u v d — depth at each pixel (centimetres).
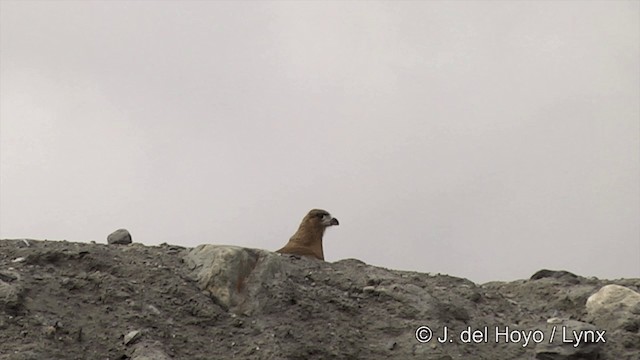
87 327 3412
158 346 3347
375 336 3797
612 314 4250
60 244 4203
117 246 4312
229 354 3444
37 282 3625
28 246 4100
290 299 3884
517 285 4828
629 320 4178
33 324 3331
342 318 3869
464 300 4281
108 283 3731
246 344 3516
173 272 3928
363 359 3600
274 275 3988
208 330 3581
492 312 4256
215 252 3934
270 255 4019
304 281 4200
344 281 4269
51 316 3419
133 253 4147
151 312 3588
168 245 4462
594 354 3881
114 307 3575
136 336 3378
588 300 4394
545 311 4456
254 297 3812
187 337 3500
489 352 3831
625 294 4328
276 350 3462
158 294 3738
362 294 4144
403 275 4594
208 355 3412
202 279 3844
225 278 3809
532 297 4662
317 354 3550
